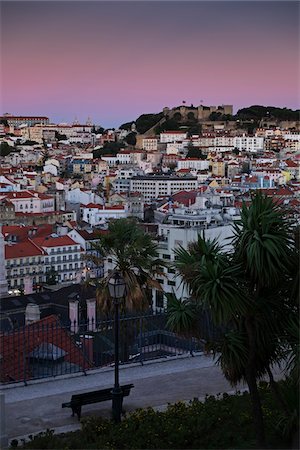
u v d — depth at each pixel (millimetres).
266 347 18297
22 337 26078
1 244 49219
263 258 16859
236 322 18219
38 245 119875
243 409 19266
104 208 175875
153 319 28109
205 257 17391
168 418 18547
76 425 18828
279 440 17672
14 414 19609
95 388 21828
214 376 23062
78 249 122000
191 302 18438
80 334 28438
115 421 18641
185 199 162250
